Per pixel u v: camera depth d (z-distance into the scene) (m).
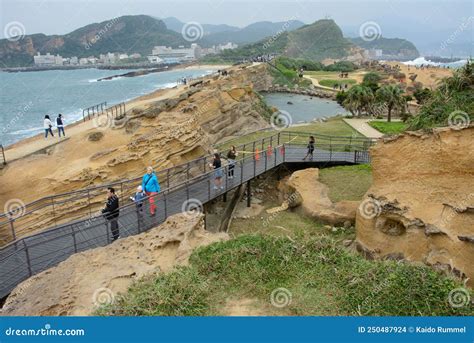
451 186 10.63
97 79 99.00
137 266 8.13
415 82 73.38
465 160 10.50
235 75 56.88
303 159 21.33
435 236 10.12
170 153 18.80
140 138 18.47
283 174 21.44
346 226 14.86
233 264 7.61
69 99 63.50
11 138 36.25
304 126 36.19
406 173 11.80
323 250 8.03
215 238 9.34
